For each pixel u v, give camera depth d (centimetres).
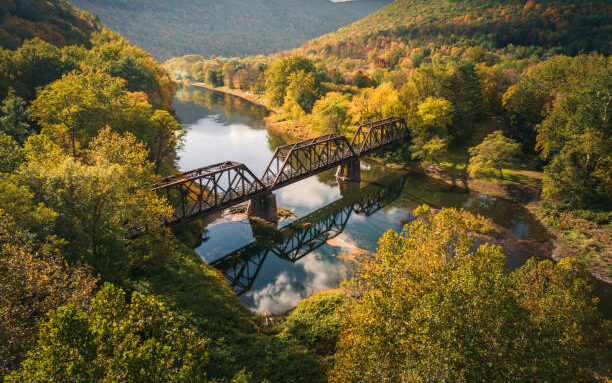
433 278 1981
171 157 7994
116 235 2931
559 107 5581
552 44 18350
